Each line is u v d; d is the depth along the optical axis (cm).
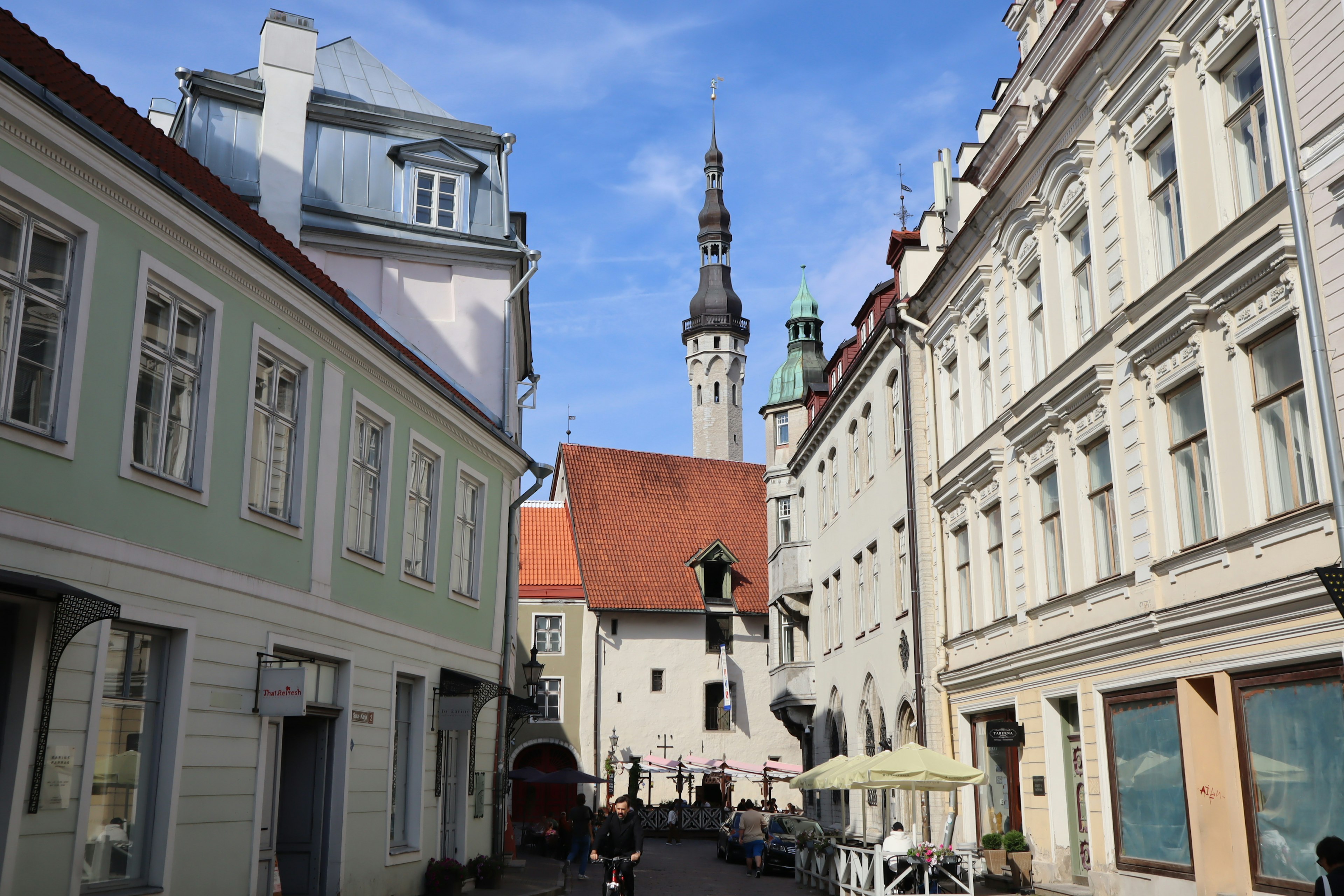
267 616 1305
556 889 2017
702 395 10181
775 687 3853
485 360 2230
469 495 2019
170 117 2562
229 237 1230
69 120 996
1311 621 1173
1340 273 1105
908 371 2552
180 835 1132
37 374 989
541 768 4631
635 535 5162
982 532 2144
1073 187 1733
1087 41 1764
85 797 1003
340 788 1463
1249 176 1301
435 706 1798
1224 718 1322
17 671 938
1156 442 1480
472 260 2266
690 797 4681
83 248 1039
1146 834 1509
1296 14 1184
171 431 1167
